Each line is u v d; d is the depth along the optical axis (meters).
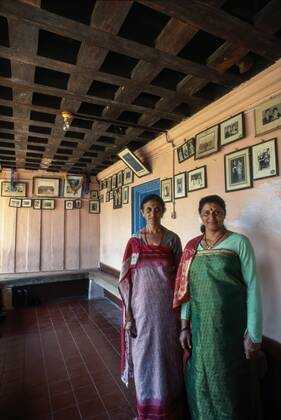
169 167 2.96
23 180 4.84
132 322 1.61
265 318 1.81
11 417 1.83
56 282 5.04
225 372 1.30
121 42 1.53
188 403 1.49
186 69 1.78
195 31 1.44
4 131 2.99
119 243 4.34
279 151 1.75
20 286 4.62
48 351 2.81
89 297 4.93
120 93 2.10
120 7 1.29
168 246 1.67
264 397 1.78
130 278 1.67
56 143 3.38
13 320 3.79
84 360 2.61
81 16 1.38
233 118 2.09
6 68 1.89
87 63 1.72
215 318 1.32
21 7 1.29
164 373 1.51
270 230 1.79
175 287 1.54
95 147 3.72
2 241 4.65
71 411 1.88
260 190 1.86
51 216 5.02
